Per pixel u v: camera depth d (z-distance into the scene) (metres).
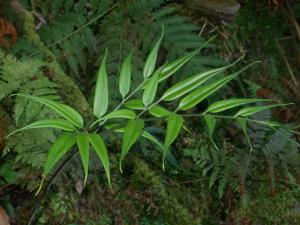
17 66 2.28
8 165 2.35
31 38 2.67
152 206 2.66
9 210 2.32
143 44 2.91
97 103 1.56
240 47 3.52
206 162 2.94
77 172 2.42
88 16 2.94
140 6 2.95
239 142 3.18
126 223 2.57
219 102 1.61
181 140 3.02
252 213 3.02
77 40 2.81
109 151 2.66
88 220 2.47
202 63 2.93
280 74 3.69
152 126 2.81
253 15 3.74
